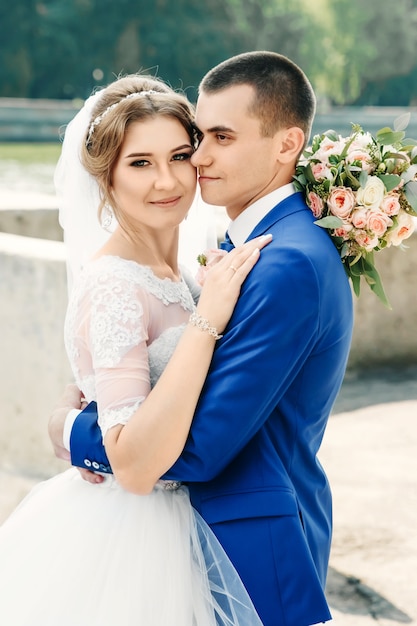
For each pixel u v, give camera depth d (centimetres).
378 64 4844
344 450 420
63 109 3294
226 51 4556
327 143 176
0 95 4494
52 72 4534
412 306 554
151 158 171
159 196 173
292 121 171
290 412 168
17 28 4403
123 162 172
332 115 3453
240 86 168
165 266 183
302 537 161
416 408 481
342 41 4641
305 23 4569
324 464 402
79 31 4478
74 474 188
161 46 4434
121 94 175
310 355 166
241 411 157
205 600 165
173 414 155
